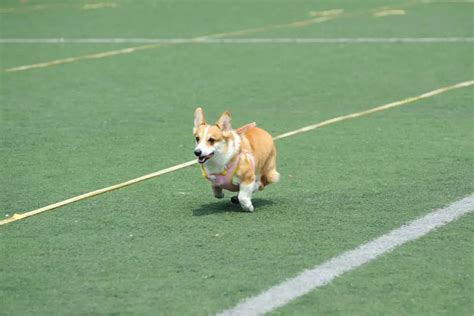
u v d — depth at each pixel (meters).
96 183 11.11
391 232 9.09
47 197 10.52
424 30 24.38
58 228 9.37
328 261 8.27
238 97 16.64
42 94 17.08
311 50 21.66
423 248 8.62
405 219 9.52
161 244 8.80
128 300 7.43
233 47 22.27
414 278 7.85
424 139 13.23
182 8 30.12
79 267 8.20
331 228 9.24
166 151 12.73
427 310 7.19
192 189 10.83
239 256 8.42
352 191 10.61
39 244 8.86
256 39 23.44
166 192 10.70
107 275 7.98
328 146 12.94
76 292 7.61
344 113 15.17
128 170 11.73
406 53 20.97
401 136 13.45
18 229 9.34
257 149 9.78
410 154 12.36
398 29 24.70
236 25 26.00
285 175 11.41
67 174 11.55
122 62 20.41
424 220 9.47
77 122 14.70
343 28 25.12
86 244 8.84
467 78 17.95
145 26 26.00
